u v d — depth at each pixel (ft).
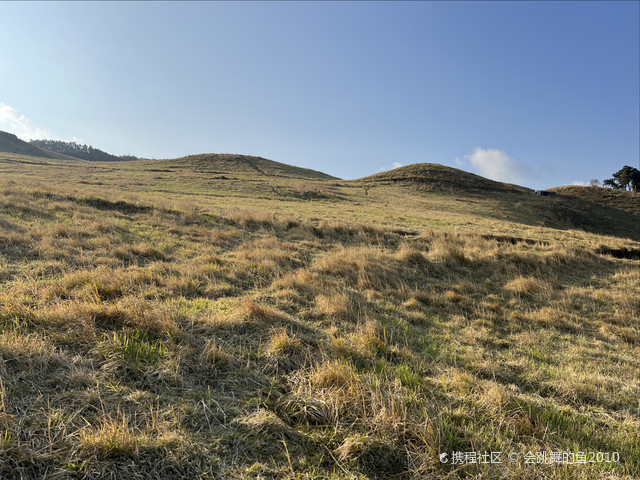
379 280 29.99
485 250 43.78
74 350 13.48
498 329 24.13
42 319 14.94
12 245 25.71
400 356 17.22
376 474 10.14
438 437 11.03
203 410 11.57
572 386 16.20
